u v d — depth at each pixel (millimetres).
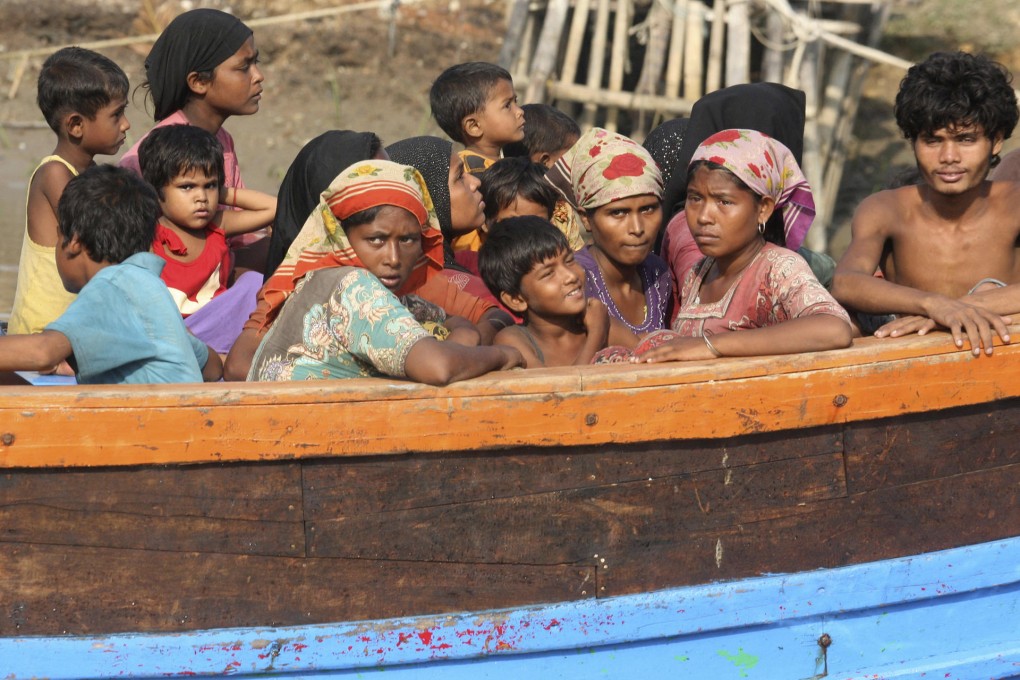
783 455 10797
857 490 11023
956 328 10711
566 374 10227
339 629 10492
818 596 11156
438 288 13281
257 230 16453
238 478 10062
